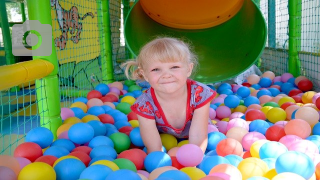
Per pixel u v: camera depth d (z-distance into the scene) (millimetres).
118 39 4875
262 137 1887
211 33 4066
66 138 2088
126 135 2057
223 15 3973
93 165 1396
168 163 1594
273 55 4691
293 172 1338
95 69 4848
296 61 3898
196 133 1867
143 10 3975
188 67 1853
